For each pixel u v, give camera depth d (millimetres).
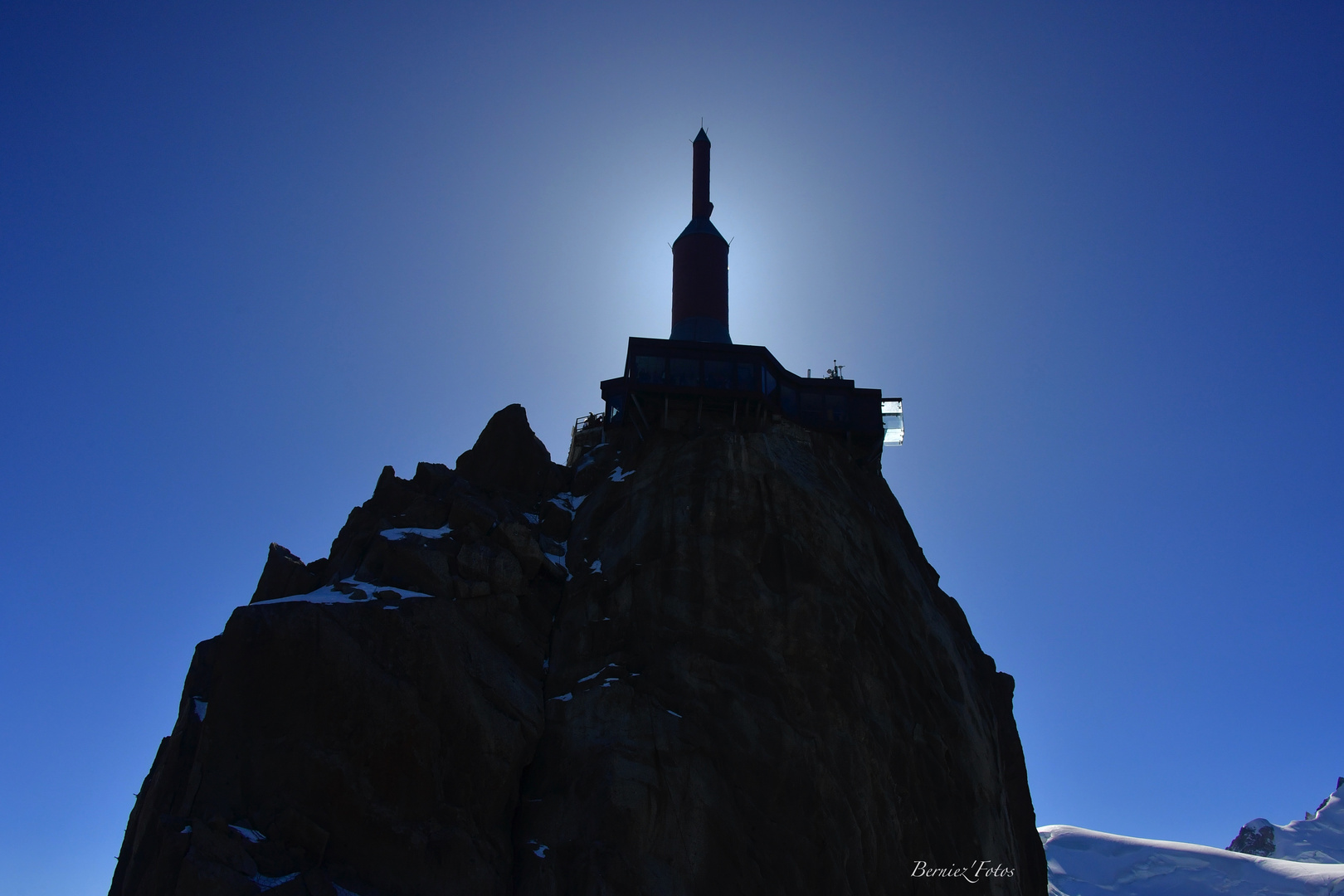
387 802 46594
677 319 79500
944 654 65688
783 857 50438
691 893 47719
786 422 71125
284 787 45531
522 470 69062
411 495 64875
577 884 46594
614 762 50875
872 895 51250
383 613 51219
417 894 44906
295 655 48281
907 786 56281
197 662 53969
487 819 49000
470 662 52688
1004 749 71375
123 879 49062
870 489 72500
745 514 62406
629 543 61938
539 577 61344
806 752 53719
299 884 42344
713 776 52250
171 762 47594
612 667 56000
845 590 61344
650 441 68375
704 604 58594
